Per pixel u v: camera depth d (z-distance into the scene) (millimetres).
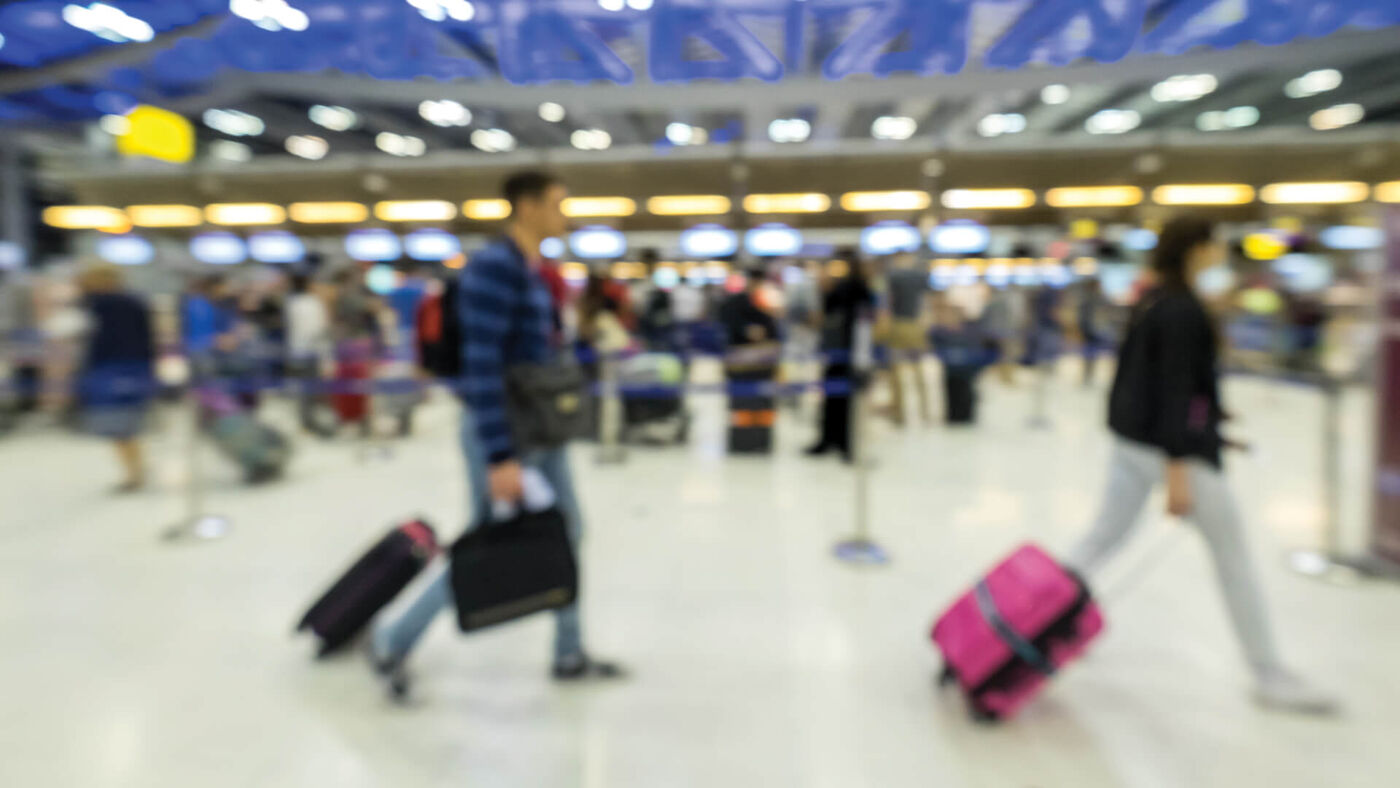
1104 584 3213
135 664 2549
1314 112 17562
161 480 5238
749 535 3918
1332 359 7605
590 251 8984
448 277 2236
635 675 2469
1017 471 5293
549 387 2096
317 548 3770
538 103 6996
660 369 6207
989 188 8359
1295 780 1919
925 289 6820
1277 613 2893
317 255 9023
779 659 2580
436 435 7055
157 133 6102
